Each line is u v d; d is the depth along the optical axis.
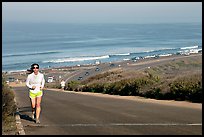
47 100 24.22
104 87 35.75
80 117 14.10
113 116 14.29
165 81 26.20
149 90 25.33
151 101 21.11
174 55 145.75
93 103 20.64
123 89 29.72
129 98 24.48
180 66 95.56
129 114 14.85
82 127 11.70
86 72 125.12
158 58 138.88
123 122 12.66
